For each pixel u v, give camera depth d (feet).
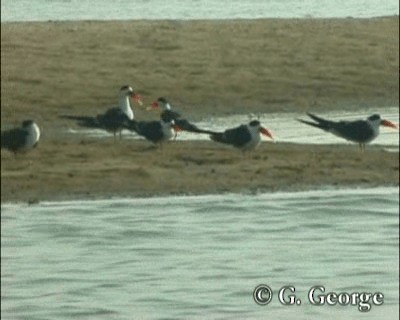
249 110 121.29
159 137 96.78
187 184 88.12
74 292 70.79
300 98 125.59
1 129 109.91
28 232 79.97
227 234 80.33
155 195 86.17
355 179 90.02
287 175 90.33
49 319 67.10
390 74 134.31
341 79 131.64
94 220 82.17
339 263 75.72
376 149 98.99
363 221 83.92
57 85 123.24
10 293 70.59
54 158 93.09
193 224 82.17
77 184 87.66
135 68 130.93
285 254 77.36
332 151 97.35
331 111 122.52
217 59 135.54
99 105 119.03
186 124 100.01
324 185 88.69
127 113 105.40
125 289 71.20
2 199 85.20
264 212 84.28
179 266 74.95
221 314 68.33
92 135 103.71
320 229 81.87
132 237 79.61
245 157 94.27
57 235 79.92
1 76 124.77
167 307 68.90
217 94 125.08
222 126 113.91
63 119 112.57
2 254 76.89
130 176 89.20
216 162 92.73
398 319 68.74
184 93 125.08
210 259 76.02
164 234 80.38
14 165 91.20
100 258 76.23
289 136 106.22
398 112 122.31
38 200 84.99
